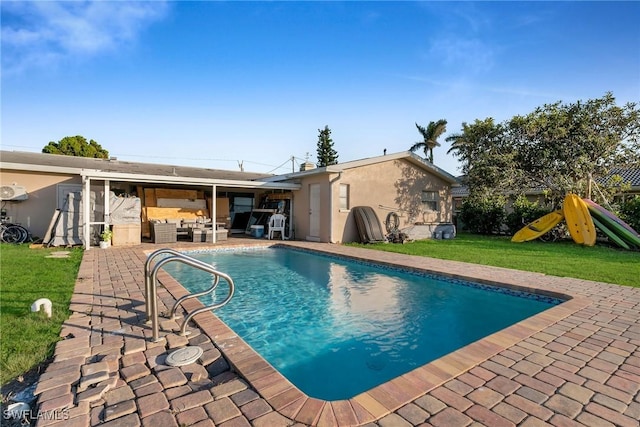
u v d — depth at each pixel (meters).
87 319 3.86
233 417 2.10
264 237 14.66
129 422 2.04
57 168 12.06
